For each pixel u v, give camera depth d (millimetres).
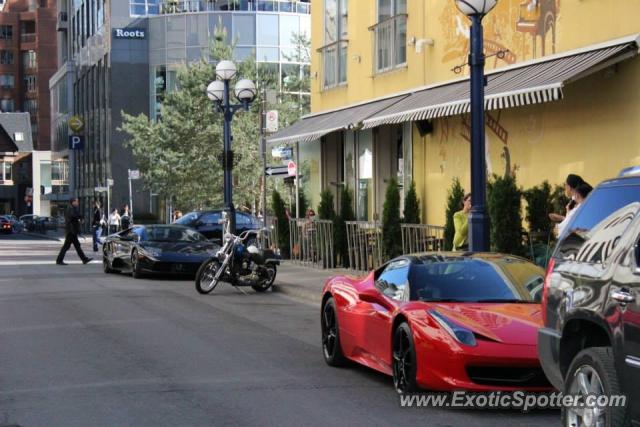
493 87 15461
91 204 73062
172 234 24609
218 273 19406
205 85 44969
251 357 11367
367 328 9766
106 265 25453
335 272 22516
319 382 9789
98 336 13000
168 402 8711
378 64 23203
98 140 70188
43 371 10312
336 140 26750
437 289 9438
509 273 9672
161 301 17891
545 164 16297
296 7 60062
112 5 62656
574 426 6387
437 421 7980
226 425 7816
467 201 15969
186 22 60500
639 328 5570
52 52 127562
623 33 14211
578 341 6602
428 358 8367
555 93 13414
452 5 19531
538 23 16391
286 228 26703
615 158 14398
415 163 21312
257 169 43875
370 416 8164
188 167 44562
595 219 6613
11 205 115875
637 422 5637
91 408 8453
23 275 24594
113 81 62625
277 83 47219
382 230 20344
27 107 132000
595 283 6191
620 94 14258
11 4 135750
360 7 24234
